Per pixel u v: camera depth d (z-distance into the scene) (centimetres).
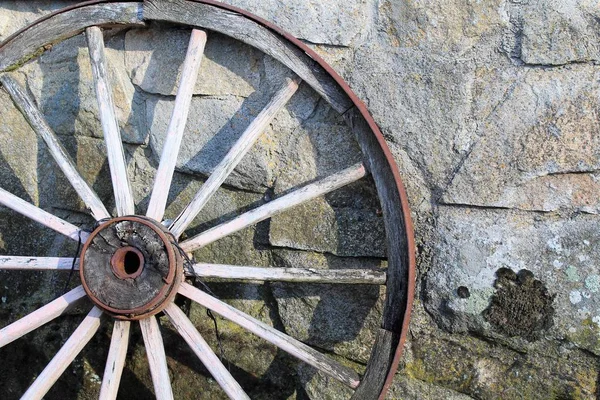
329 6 175
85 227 204
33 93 204
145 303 163
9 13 201
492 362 169
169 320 181
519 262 164
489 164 166
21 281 207
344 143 178
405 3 169
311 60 173
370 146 170
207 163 189
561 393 164
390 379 162
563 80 161
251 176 186
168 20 180
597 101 159
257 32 175
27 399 164
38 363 205
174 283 165
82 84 198
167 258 162
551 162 162
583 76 160
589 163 160
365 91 174
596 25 158
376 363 167
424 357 174
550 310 163
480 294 167
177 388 193
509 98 164
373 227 176
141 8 182
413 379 175
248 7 181
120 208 173
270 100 177
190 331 167
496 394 169
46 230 206
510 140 164
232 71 185
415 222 174
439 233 171
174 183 196
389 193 168
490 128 166
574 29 159
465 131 167
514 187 165
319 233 181
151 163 197
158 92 191
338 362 169
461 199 168
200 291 169
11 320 207
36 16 199
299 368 185
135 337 196
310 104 180
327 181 170
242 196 190
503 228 166
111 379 167
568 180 162
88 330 170
